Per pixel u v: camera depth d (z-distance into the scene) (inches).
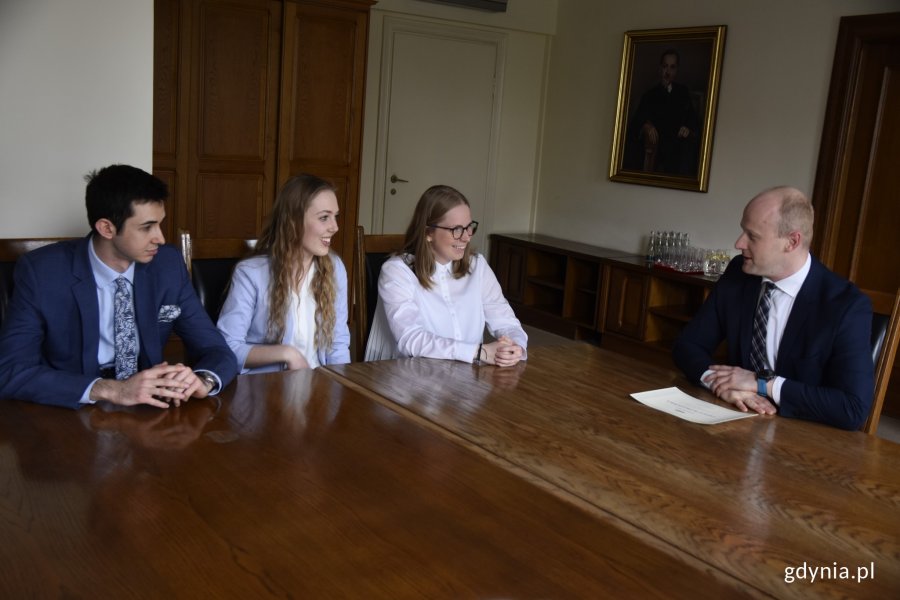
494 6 235.3
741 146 201.5
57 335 73.1
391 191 238.2
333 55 189.0
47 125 111.2
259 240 96.2
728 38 202.7
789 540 50.7
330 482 54.1
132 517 47.2
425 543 46.6
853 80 174.4
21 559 41.9
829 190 180.1
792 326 83.4
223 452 57.9
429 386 78.9
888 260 172.9
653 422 72.1
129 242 72.3
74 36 111.1
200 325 82.8
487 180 255.3
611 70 236.2
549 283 235.5
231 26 177.8
